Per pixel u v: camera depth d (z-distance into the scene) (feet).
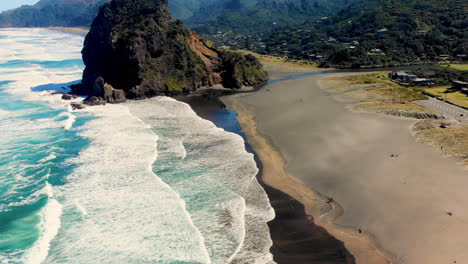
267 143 187.11
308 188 139.64
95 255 98.32
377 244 106.32
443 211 119.75
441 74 332.19
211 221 116.67
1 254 96.58
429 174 145.07
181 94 296.51
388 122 213.05
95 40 304.91
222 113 245.04
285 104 266.36
